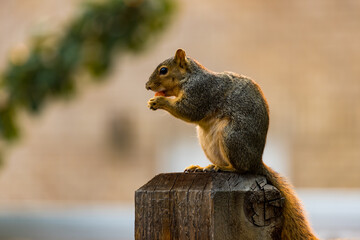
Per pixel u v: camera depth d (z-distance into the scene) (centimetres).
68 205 1666
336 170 1616
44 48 959
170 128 1698
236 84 524
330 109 1641
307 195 1552
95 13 962
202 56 1694
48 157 1698
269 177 513
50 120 1706
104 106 1719
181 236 439
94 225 1153
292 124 1641
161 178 465
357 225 1102
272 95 1655
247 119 507
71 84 991
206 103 527
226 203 435
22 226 1148
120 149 1703
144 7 970
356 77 1650
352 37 1669
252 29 1692
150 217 452
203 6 1711
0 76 964
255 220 442
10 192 1678
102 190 1689
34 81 953
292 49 1673
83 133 1711
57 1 1770
